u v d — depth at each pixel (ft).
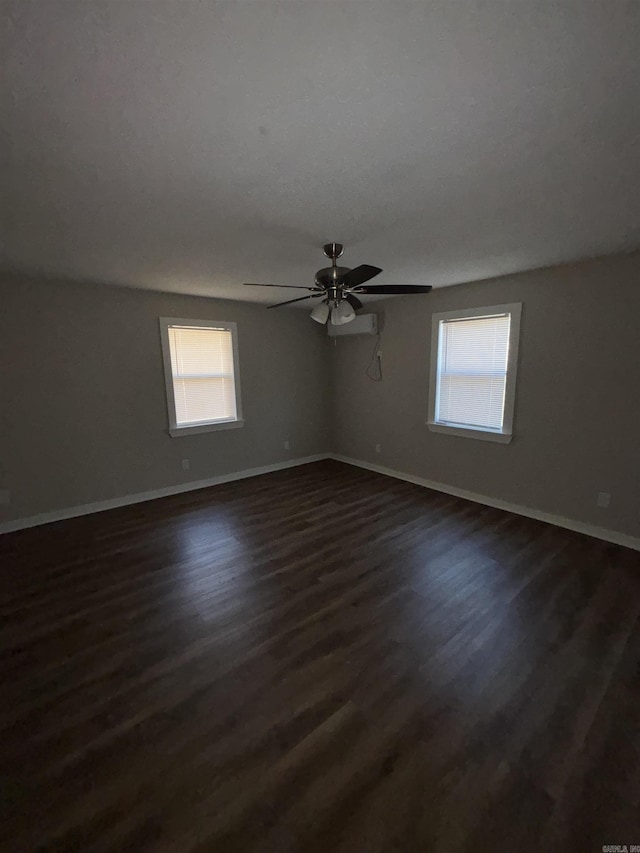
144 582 8.79
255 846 3.96
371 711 5.51
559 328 10.78
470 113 4.09
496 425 12.75
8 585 8.73
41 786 4.56
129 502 13.66
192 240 8.01
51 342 11.73
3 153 4.68
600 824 4.13
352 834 4.06
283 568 9.30
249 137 4.48
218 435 15.70
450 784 4.53
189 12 2.89
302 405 18.29
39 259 9.29
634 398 9.70
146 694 5.85
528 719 5.37
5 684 6.07
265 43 3.18
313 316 9.59
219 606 7.91
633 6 2.86
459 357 13.52
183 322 14.16
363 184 5.66
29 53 3.18
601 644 6.75
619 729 5.20
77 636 7.11
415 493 14.40
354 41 3.18
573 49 3.27
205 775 4.66
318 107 3.96
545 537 10.69
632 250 9.20
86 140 4.46
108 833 4.10
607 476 10.34
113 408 13.03
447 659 6.45
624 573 8.87
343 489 14.98
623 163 5.13
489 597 8.07
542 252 9.25
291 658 6.51
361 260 9.75
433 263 10.16
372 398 16.98
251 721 5.38
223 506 13.37
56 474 12.17
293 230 7.48
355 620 7.42
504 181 5.62
